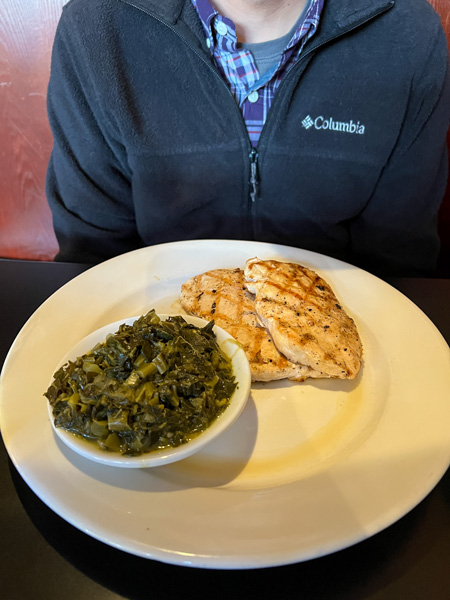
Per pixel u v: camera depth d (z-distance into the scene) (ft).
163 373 0.77
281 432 0.89
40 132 2.00
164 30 1.29
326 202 1.53
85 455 0.71
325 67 1.34
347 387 0.98
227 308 1.11
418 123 1.43
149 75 1.34
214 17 1.26
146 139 1.41
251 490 0.73
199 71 1.32
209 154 1.43
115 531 0.64
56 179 1.58
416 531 0.72
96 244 1.59
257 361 0.98
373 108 1.38
